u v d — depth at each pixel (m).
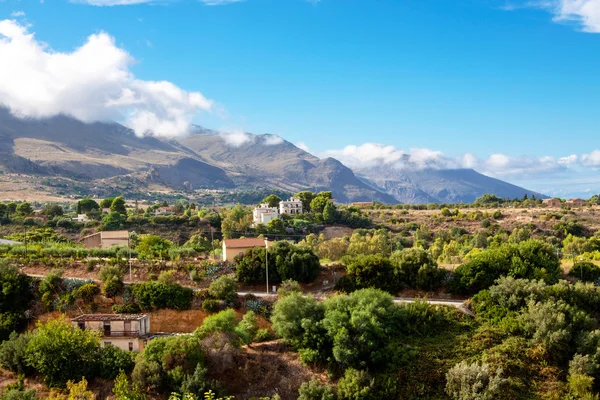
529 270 72.94
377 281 76.81
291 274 79.94
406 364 57.72
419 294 75.62
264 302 73.06
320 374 59.41
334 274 82.44
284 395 57.22
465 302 69.50
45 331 61.72
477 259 76.31
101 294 75.06
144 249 96.25
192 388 54.72
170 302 72.94
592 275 74.12
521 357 57.34
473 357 57.94
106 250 93.69
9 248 95.88
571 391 53.22
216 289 73.56
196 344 58.78
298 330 63.34
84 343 60.56
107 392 57.22
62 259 87.25
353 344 59.00
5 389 57.41
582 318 59.88
